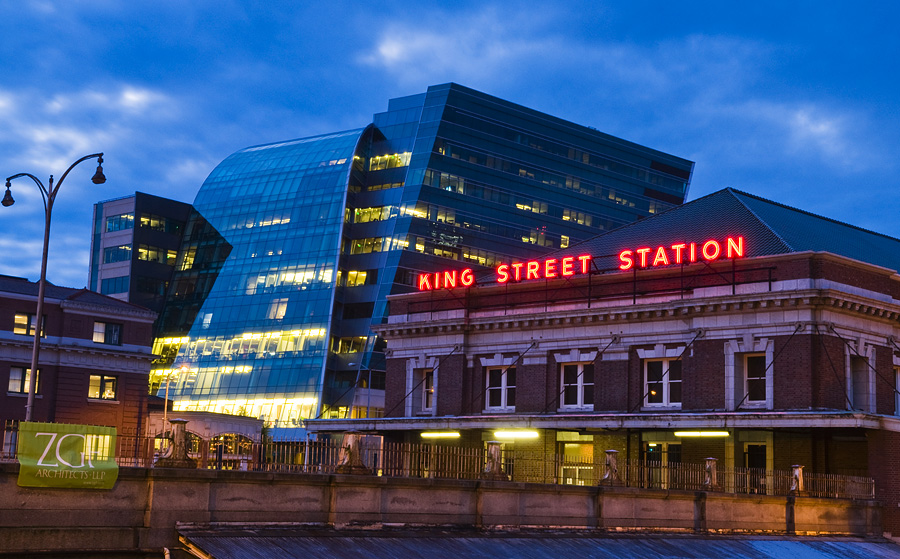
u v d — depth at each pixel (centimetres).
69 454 2366
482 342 6812
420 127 16175
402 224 15538
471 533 3084
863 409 5678
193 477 2533
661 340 6041
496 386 6750
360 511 2861
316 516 2777
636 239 6744
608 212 17912
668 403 5984
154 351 16525
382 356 15050
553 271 6544
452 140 16162
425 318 7106
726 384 5700
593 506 3538
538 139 17188
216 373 15600
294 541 2617
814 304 5456
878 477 5122
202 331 16088
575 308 6412
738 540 3925
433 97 16300
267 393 15012
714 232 6359
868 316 5719
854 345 5638
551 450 6350
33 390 5109
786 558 3866
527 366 6556
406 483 2970
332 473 2922
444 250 15812
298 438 14500
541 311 6550
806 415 5156
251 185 16812
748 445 5738
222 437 2966
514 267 6756
